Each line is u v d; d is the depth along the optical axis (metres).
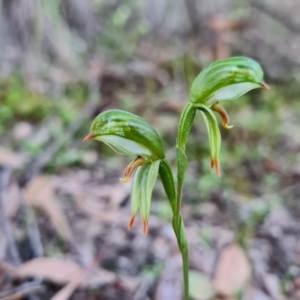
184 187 0.26
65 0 0.45
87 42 0.46
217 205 0.25
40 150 0.27
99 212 0.22
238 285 0.18
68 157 0.26
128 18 0.51
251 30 0.49
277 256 0.21
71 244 0.20
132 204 0.11
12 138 0.29
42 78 0.38
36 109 0.32
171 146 0.30
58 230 0.20
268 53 0.48
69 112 0.32
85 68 0.41
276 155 0.31
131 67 0.40
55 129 0.29
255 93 0.40
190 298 0.18
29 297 0.17
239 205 0.25
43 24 0.39
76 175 0.26
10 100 0.32
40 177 0.22
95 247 0.20
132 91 0.37
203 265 0.20
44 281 0.18
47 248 0.20
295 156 0.31
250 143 0.32
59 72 0.39
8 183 0.22
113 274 0.18
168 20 0.52
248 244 0.21
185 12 0.52
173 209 0.12
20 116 0.31
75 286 0.17
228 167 0.29
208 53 0.43
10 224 0.21
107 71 0.38
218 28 0.41
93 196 0.24
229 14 0.52
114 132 0.11
